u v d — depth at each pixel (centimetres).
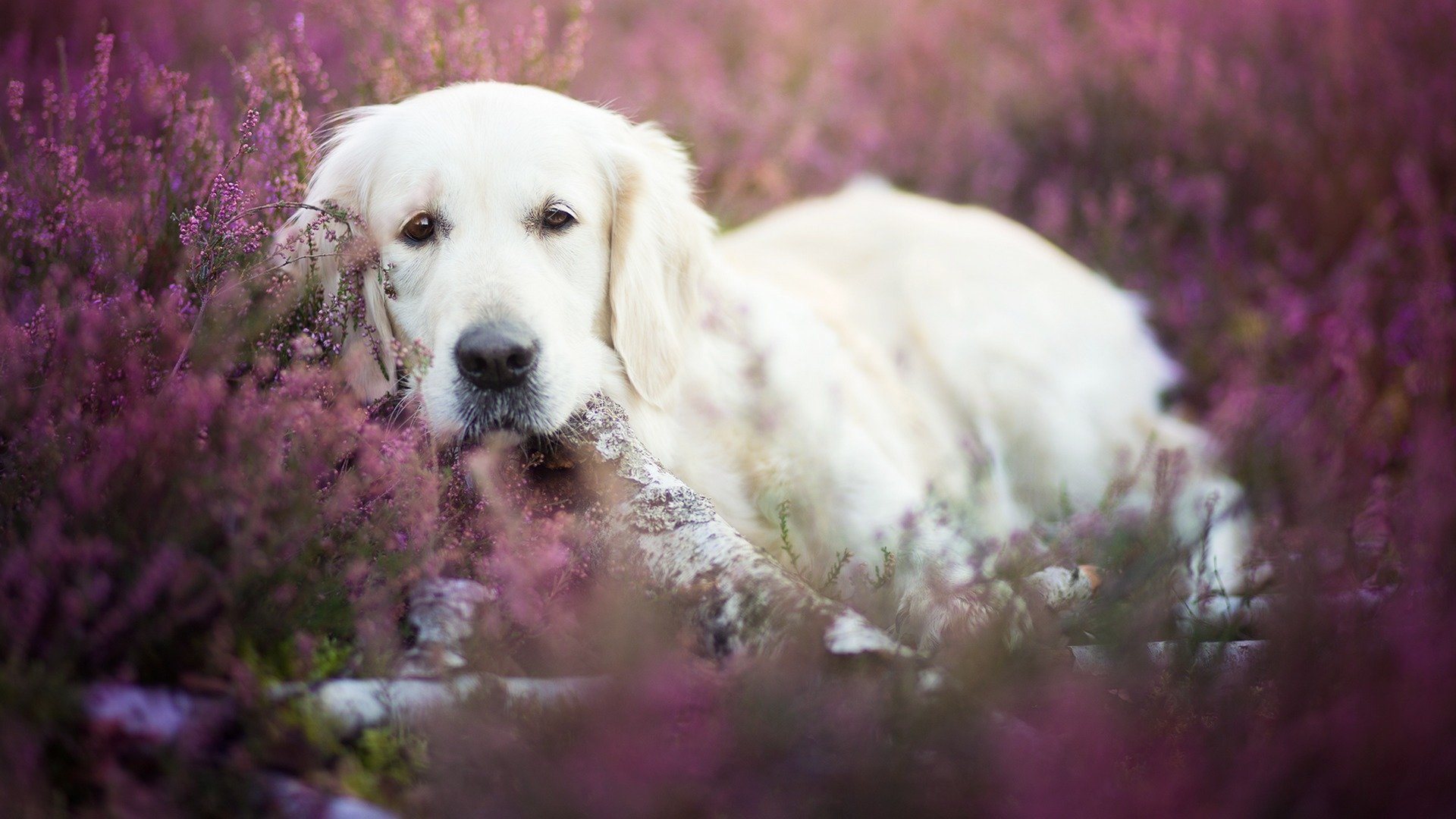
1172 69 666
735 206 609
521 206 320
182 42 575
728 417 364
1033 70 727
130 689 218
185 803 198
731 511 359
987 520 421
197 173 354
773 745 213
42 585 220
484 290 301
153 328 293
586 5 466
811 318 418
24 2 575
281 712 215
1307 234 572
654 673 223
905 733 220
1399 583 285
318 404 266
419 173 320
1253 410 433
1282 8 685
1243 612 318
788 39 789
